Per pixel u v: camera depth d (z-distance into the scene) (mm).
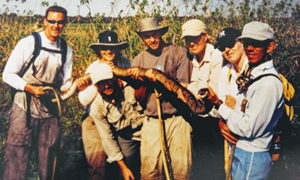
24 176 3660
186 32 3309
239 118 2447
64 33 5500
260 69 2404
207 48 3359
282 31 6121
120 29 5598
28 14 5734
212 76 3342
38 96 3531
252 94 2416
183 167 3170
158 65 3258
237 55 2840
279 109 2438
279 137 2572
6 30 5582
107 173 3510
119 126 3275
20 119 3570
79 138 4691
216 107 2721
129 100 3230
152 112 3152
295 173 3711
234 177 2609
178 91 2990
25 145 3607
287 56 5602
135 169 3551
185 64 3299
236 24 5922
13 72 3549
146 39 3191
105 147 3322
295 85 5180
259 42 2354
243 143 2541
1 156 4180
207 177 3701
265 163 2502
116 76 3111
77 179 3945
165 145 3156
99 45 3371
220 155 3783
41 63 3584
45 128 3668
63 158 4105
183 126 3168
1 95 4883
